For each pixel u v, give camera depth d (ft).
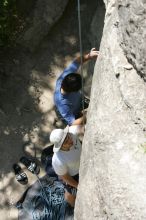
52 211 18.71
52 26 22.17
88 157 12.90
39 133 20.83
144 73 11.43
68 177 15.93
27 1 21.98
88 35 21.63
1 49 22.18
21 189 19.92
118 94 12.35
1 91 21.76
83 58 18.13
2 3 20.63
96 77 13.78
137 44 11.33
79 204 12.72
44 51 22.13
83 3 22.09
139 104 11.77
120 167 11.50
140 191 10.87
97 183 11.93
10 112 21.36
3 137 20.95
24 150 20.59
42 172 20.03
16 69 22.06
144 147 11.44
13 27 21.61
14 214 19.45
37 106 21.30
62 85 18.26
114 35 12.91
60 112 18.60
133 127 11.82
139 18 11.03
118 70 12.34
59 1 21.88
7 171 20.30
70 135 15.51
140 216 10.55
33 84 21.68
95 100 13.26
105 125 12.35
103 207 11.57
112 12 13.60
